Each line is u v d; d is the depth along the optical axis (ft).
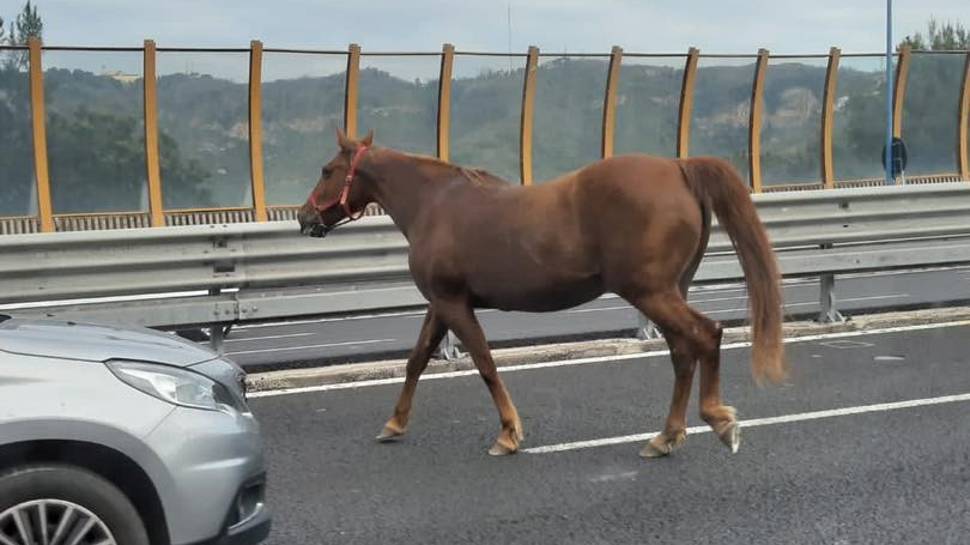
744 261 21.59
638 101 76.07
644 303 21.27
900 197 37.60
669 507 19.51
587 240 21.47
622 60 75.00
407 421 24.61
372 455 23.31
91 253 29.50
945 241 39.60
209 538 14.42
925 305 41.63
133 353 14.76
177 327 30.19
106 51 64.13
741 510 19.22
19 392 13.69
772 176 79.61
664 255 21.02
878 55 81.30
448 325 23.31
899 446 22.86
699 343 21.39
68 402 13.76
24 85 62.75
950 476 20.77
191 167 66.85
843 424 24.77
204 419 14.56
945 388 27.96
